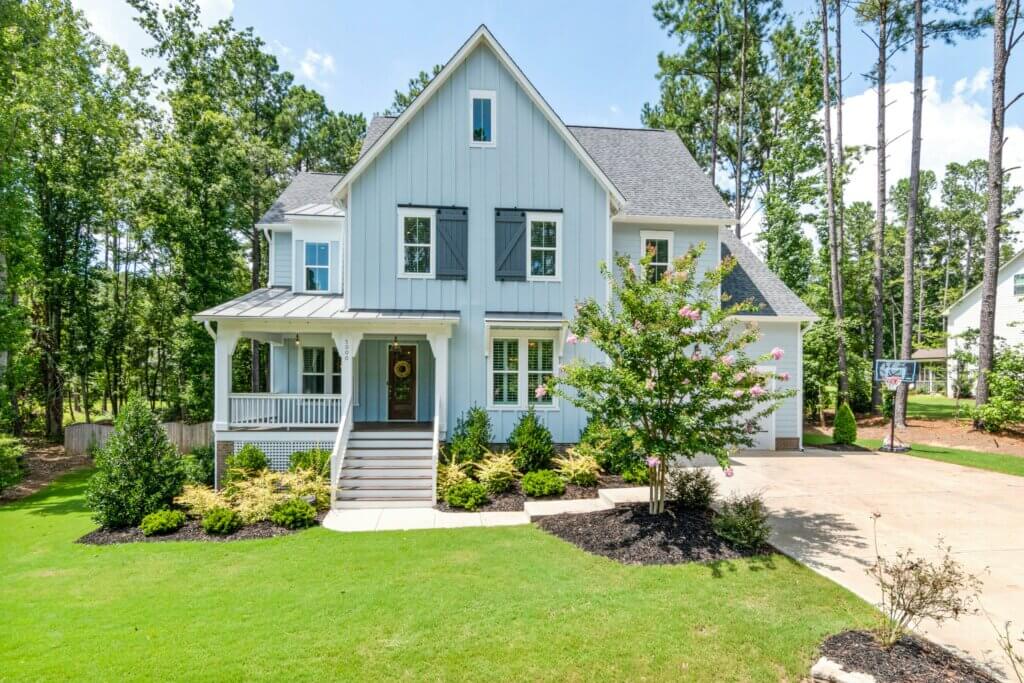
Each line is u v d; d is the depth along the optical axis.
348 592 6.15
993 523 8.17
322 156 30.11
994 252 16.94
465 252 12.89
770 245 24.59
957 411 19.72
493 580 6.41
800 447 15.34
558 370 12.88
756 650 4.75
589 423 11.96
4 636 5.27
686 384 7.75
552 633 5.12
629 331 7.84
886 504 9.27
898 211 45.47
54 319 21.45
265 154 22.86
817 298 22.67
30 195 15.40
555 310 13.11
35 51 17.19
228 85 23.34
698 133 29.92
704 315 13.05
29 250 15.03
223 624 5.43
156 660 4.77
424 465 11.17
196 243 19.64
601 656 4.71
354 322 11.83
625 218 14.18
